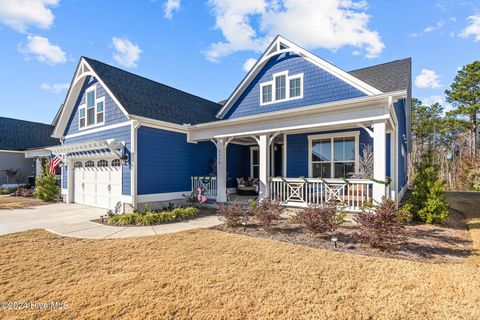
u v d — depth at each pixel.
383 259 4.85
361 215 5.81
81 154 12.54
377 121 7.29
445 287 3.70
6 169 20.50
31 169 22.03
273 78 12.29
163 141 10.98
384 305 3.25
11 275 4.24
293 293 3.56
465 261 4.79
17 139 21.47
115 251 5.46
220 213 7.90
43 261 4.89
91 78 12.34
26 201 13.98
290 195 9.35
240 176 15.65
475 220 8.26
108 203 11.07
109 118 11.13
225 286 3.79
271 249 5.50
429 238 6.25
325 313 3.08
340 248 5.57
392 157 9.66
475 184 19.91
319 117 8.30
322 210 6.29
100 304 3.33
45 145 22.67
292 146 12.09
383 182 7.12
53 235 6.82
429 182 7.95
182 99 14.72
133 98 10.95
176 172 11.48
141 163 10.05
